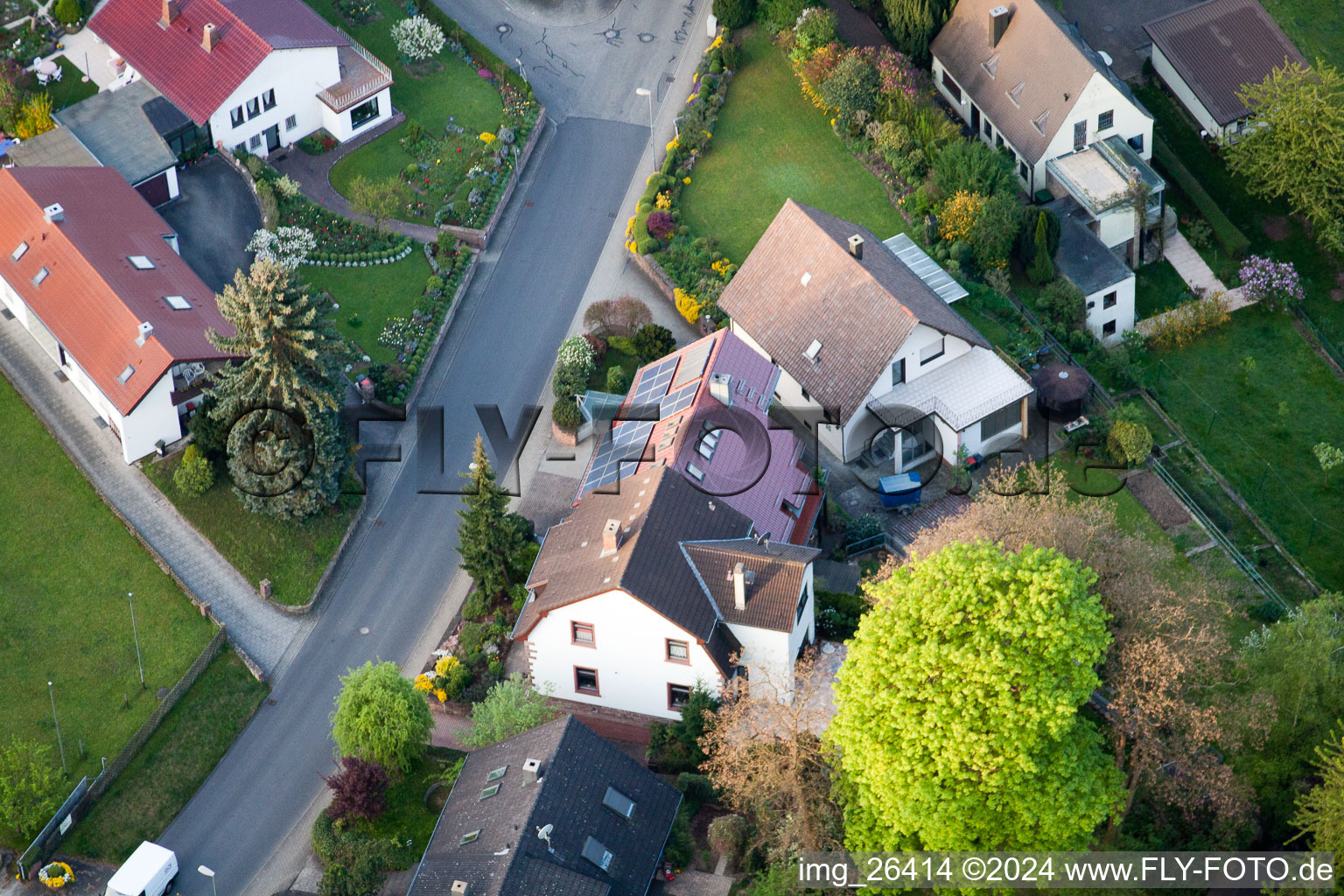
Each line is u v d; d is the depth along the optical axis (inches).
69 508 3516.2
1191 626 2834.6
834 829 2797.7
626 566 2987.2
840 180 4254.4
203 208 4065.0
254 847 3024.1
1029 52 4266.7
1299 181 4148.6
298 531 3484.3
